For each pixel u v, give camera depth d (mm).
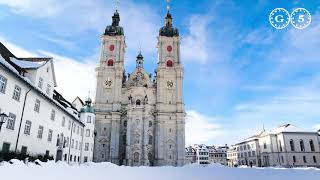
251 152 119062
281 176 25109
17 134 30656
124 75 104188
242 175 26656
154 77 102312
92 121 70812
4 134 28109
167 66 99875
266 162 103625
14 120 30016
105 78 97188
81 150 65062
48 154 40469
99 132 90062
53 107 41969
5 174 16047
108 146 88688
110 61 99625
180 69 98188
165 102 94688
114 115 90938
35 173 18766
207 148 186750
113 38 102438
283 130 97188
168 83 97188
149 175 25359
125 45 105750
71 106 64312
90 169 31016
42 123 37719
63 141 48562
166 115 91875
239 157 134125
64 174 20688
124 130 90062
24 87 31922
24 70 34594
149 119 90562
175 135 90062
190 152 184500
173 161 87062
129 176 23156
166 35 104812
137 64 102688
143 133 85812
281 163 95312
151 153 87688
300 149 94312
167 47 102750
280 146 97250
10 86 28734
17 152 30547
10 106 28969
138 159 82875
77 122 59031
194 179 21438
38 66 36906
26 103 32562
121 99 95812
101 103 93750
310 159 93438
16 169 19031
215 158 183250
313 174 28531
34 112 34875
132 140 84688
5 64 26781
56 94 54750
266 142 105375
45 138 39094
